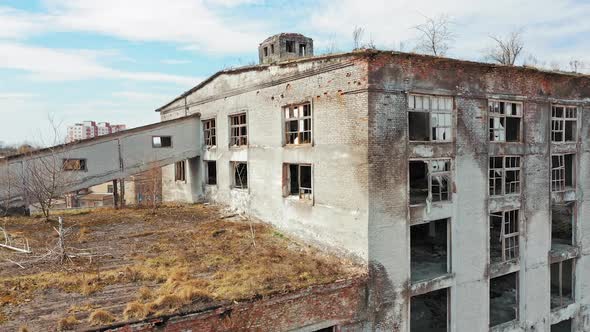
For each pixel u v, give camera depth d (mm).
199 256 13250
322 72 13352
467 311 14039
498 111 14672
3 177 18188
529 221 15656
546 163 16062
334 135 12922
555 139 16703
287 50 19969
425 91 12602
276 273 11500
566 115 16938
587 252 17641
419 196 16766
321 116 13477
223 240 15188
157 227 17375
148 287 10719
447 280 13492
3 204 18469
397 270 12328
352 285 11406
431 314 16484
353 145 12148
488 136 14258
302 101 14430
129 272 11414
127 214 20188
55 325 8609
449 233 13594
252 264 12344
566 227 19172
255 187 17922
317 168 13766
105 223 18203
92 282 10961
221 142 20844
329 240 13297
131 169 20844
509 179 15359
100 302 9750
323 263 12492
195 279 11055
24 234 15805
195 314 9172
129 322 8594
